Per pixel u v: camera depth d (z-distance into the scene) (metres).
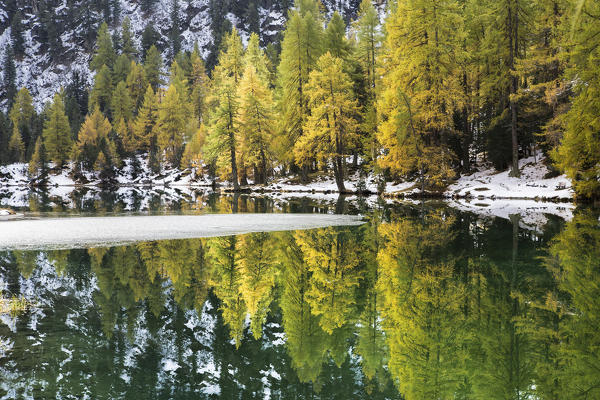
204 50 152.75
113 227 17.80
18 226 18.19
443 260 10.49
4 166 100.31
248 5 159.25
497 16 33.31
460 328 6.07
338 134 40.72
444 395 4.21
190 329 6.14
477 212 21.78
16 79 158.38
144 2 175.25
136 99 112.31
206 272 9.85
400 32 33.62
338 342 5.70
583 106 20.23
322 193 44.19
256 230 16.75
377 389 4.34
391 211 23.44
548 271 9.12
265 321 6.58
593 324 6.11
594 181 22.78
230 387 4.30
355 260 11.01
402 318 6.55
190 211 26.00
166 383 4.37
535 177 31.05
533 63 28.83
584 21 19.61
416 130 33.34
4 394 4.00
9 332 5.80
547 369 4.75
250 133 48.56
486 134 36.34
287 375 4.65
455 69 32.84
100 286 8.45
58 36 169.12
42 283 8.59
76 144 100.38
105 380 4.39
